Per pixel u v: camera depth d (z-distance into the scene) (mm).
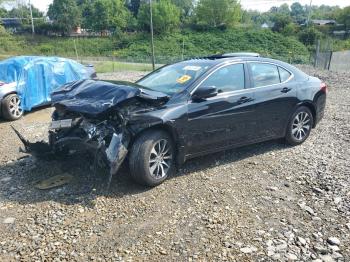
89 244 3826
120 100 4754
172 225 4188
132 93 4836
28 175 5484
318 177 5512
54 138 5438
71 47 74688
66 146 5332
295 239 3955
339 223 4285
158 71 6402
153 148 4965
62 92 5355
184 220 4289
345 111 10109
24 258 3596
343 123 8734
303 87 6812
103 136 4832
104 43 77375
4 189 5027
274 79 6508
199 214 4426
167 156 5223
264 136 6391
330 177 5500
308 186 5230
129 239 3918
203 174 5574
